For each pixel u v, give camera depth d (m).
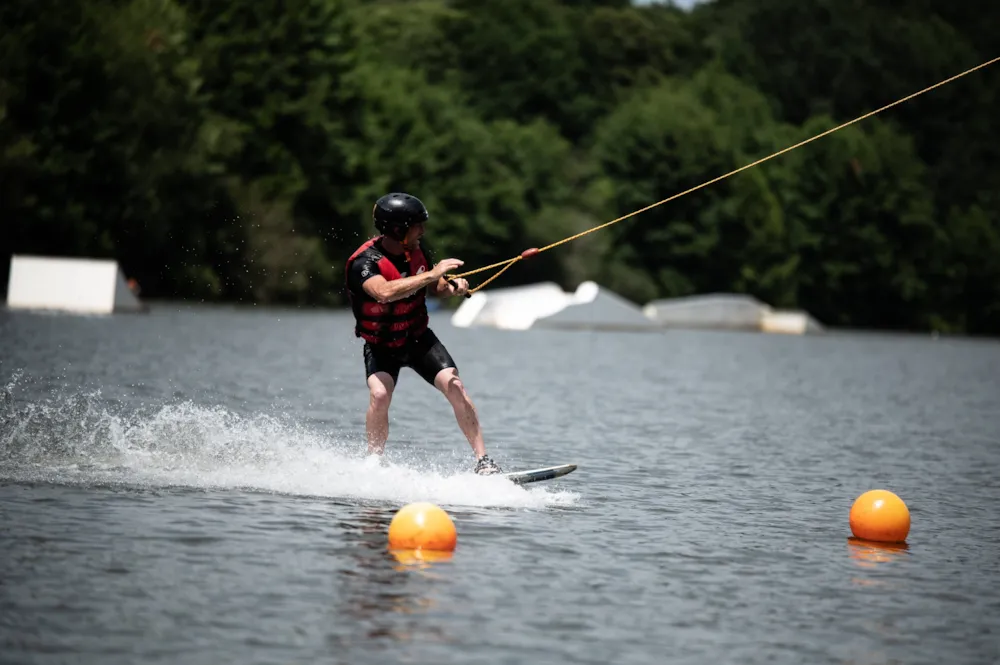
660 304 182.00
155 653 14.62
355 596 17.41
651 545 21.97
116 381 48.97
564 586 18.58
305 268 180.50
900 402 61.47
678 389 63.53
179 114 164.75
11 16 151.25
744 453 37.38
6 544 19.48
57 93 151.38
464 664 14.68
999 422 51.94
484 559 20.08
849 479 32.47
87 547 19.53
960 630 17.12
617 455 35.28
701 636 16.31
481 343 101.19
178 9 177.38
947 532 24.91
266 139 193.25
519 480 27.88
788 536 23.59
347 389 52.28
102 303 113.75
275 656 14.65
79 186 154.25
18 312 101.06
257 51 193.25
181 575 18.11
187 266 167.75
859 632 16.83
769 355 108.25
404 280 27.23
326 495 25.12
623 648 15.60
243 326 105.88
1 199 147.00
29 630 15.26
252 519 22.33
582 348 101.44
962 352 139.88
